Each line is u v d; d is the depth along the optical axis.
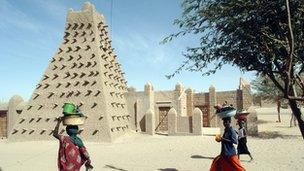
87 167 6.90
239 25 7.13
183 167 13.90
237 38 7.42
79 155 6.80
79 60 29.70
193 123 28.75
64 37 30.91
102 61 29.86
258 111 58.62
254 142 21.83
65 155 6.69
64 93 29.08
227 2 7.24
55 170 14.31
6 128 33.44
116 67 33.59
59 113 28.55
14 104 32.84
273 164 13.80
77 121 6.82
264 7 6.75
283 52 7.34
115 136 27.31
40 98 29.61
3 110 33.44
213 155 17.30
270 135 26.17
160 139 26.66
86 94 28.45
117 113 29.89
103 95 27.97
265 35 6.93
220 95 36.91
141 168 13.98
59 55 30.45
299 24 6.87
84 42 30.27
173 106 35.25
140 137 29.02
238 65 7.89
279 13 6.88
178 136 28.59
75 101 28.53
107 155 18.80
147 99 33.62
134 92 34.00
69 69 29.73
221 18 7.37
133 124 33.28
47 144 25.75
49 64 30.50
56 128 6.84
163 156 17.56
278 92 34.97
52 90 29.50
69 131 6.89
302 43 7.05
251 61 7.78
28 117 29.22
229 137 8.83
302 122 7.32
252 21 7.11
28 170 14.37
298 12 6.74
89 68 29.23
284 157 15.60
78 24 30.72
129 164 15.18
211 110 37.25
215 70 8.12
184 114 36.72
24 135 28.67
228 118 8.99
